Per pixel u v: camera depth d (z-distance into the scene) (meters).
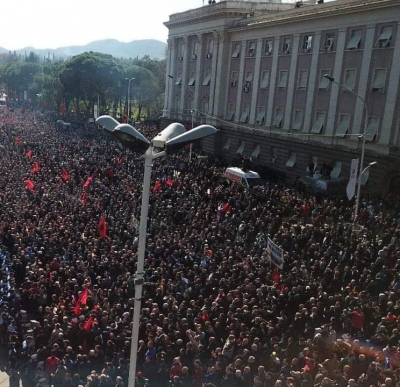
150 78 100.00
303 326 15.34
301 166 46.31
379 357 13.24
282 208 29.81
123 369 12.53
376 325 15.73
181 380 12.20
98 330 14.23
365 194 36.22
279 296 16.83
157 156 8.45
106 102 104.19
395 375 12.16
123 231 23.50
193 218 27.08
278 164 49.47
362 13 39.28
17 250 20.19
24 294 16.56
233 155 56.91
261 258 21.41
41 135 61.53
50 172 37.41
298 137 46.62
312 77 45.19
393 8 36.53
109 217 25.77
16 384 13.86
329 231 24.69
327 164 43.03
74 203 28.83
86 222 25.42
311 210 30.23
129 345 13.41
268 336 14.30
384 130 37.78
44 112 108.44
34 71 144.75
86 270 18.58
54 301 16.28
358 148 39.94
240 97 56.06
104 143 57.78
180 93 68.69
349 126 41.31
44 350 13.83
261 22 51.38
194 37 64.62
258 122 53.00
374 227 26.52
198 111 60.84
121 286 16.97
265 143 51.44
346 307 16.56
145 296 16.64
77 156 45.28
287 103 48.69
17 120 86.62
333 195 35.75
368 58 39.06
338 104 42.34
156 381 12.73
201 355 13.71
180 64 68.31
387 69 37.53
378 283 18.77
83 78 92.75
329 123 43.34
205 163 46.62
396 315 15.90
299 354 13.11
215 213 28.67
